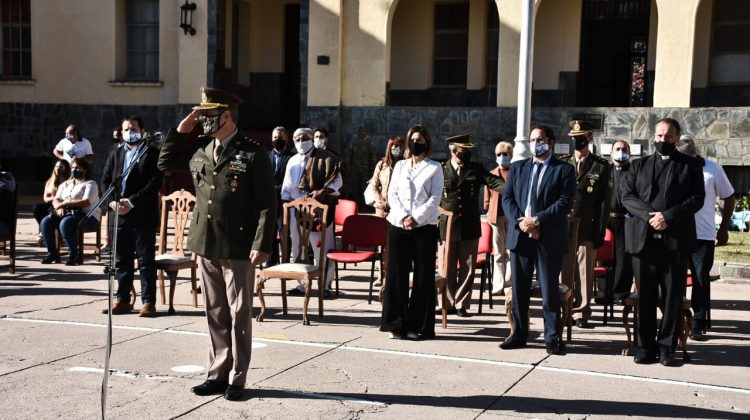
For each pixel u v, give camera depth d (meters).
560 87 18.81
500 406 5.81
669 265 6.94
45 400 5.78
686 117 16.50
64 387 6.08
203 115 5.89
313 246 9.91
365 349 7.34
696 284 8.07
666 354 7.01
